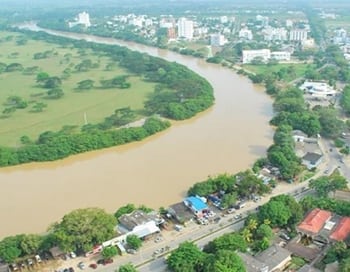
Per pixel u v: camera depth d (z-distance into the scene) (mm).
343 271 141125
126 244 173500
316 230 170375
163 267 161875
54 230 173125
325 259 157625
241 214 193250
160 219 186250
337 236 166250
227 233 173500
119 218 185500
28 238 168375
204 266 150250
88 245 168000
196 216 190375
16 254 164500
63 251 166125
